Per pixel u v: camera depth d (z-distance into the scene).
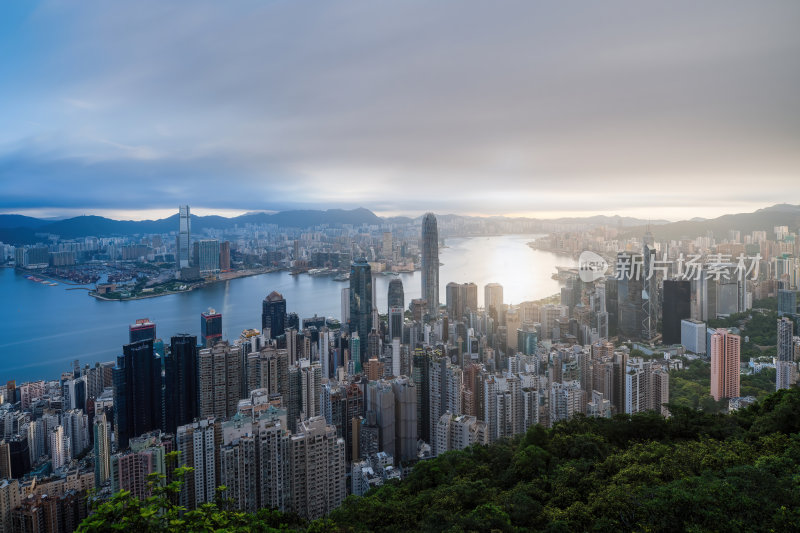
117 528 16.97
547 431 47.47
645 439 44.44
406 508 37.09
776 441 34.19
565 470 35.69
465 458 47.28
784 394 46.75
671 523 24.00
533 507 31.09
